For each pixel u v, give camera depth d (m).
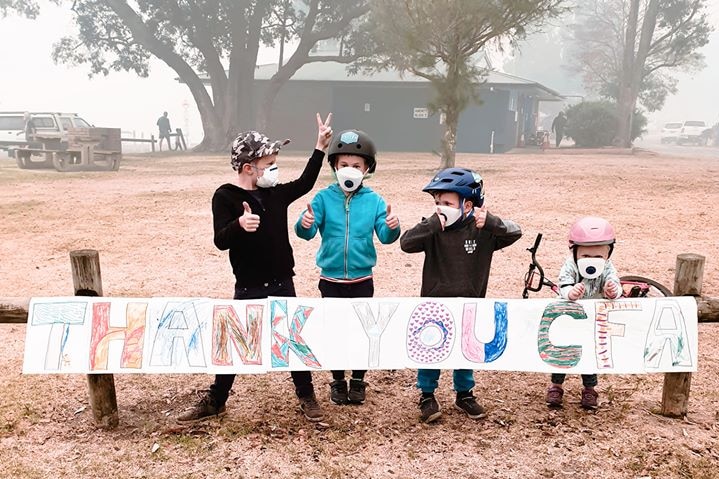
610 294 4.03
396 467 3.59
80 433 3.99
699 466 3.60
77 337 3.87
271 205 3.99
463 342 4.01
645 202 12.83
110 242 9.83
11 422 4.13
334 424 4.09
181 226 11.04
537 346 4.02
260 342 3.93
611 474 3.53
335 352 3.97
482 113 34.06
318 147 4.20
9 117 28.80
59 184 17.20
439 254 4.04
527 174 18.34
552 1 16.77
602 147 35.88
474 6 15.83
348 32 32.84
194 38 32.25
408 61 17.98
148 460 3.65
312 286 7.29
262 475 3.50
